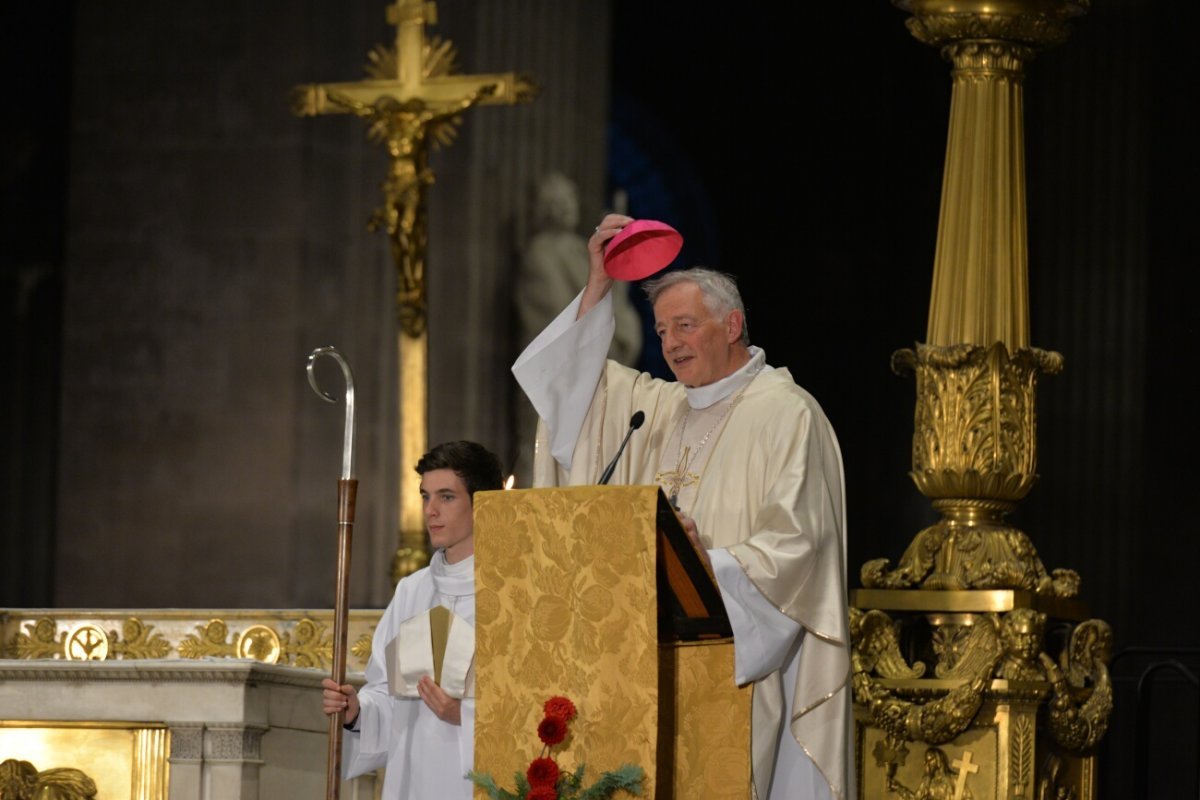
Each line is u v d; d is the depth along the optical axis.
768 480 11.00
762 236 41.47
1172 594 28.17
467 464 11.85
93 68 34.53
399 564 24.78
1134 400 30.86
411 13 26.20
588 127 35.16
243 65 33.91
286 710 12.63
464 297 33.69
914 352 16.33
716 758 10.39
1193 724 24.94
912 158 40.66
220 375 33.53
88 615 18.56
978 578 15.36
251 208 33.69
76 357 34.12
